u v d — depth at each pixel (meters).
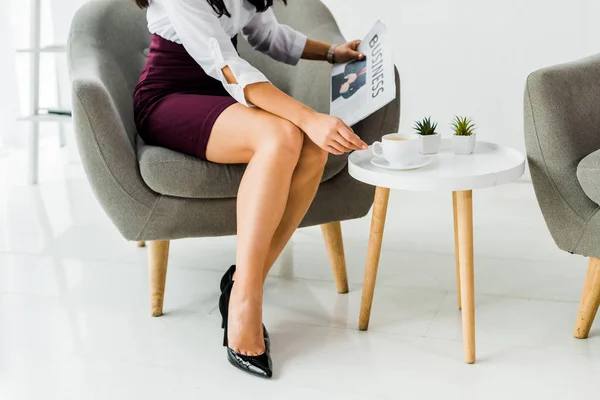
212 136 1.84
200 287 2.19
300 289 2.16
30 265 2.38
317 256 2.43
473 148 1.87
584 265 2.27
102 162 1.83
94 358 1.77
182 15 1.86
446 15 3.02
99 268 2.35
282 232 1.79
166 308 2.05
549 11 2.93
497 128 3.10
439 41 3.06
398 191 3.13
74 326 1.94
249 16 2.07
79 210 2.96
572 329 1.86
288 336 1.87
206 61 1.88
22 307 2.06
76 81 1.85
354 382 1.64
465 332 1.70
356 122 1.84
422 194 3.07
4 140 3.86
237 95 1.81
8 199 3.11
